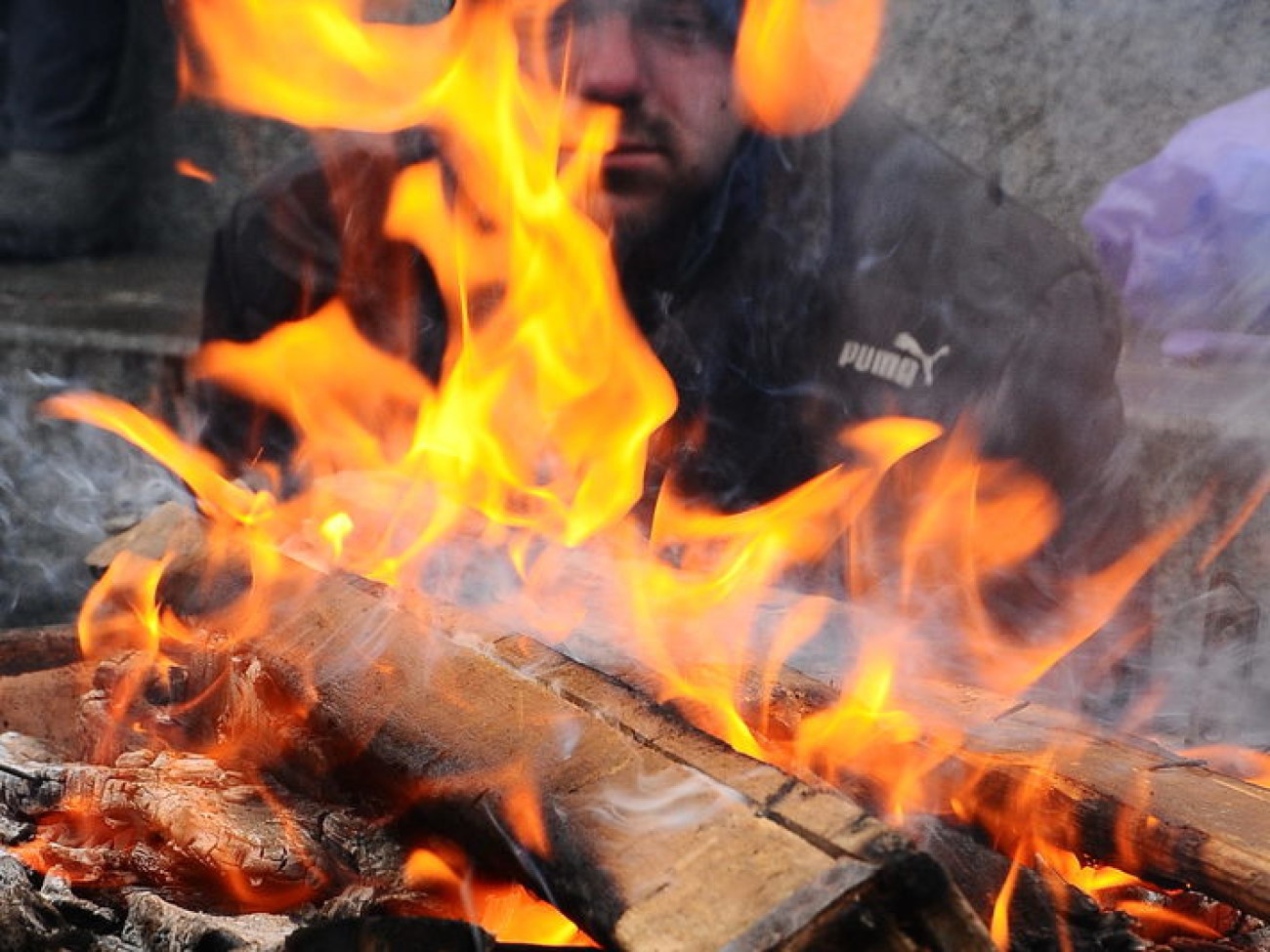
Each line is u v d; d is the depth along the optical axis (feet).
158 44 14.35
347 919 3.29
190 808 4.00
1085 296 7.24
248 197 8.09
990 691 4.41
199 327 10.73
